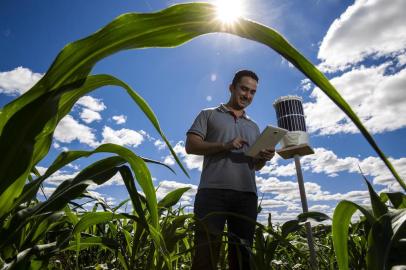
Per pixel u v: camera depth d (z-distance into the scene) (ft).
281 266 6.31
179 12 1.16
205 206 6.23
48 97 1.28
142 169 2.15
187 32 1.24
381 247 1.50
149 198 2.27
